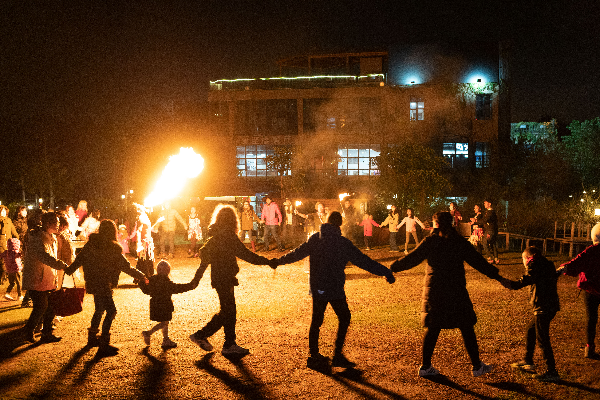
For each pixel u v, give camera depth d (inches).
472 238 568.4
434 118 1391.5
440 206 1098.7
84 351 239.5
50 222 250.5
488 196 1259.8
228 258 231.8
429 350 198.8
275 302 354.6
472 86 1389.0
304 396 183.0
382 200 1103.0
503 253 647.8
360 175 1437.0
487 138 1384.1
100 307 242.2
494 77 1396.4
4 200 1764.3
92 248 238.2
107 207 1604.3
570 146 1664.6
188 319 304.0
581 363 214.4
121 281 458.6
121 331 276.8
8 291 378.9
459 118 1386.6
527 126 1656.0
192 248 665.6
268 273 503.8
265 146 1477.6
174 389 190.4
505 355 226.2
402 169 1059.9
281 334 266.5
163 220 640.4
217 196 1343.5
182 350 239.6
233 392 187.2
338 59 1531.7
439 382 195.0
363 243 819.4
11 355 234.2
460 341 247.9
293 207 840.9
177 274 508.1
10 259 373.7
